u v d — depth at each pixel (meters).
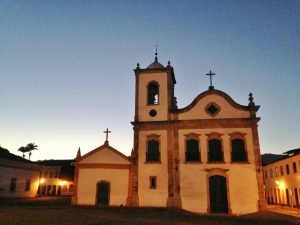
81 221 16.20
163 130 26.75
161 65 30.41
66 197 46.41
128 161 26.45
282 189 38.00
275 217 20.83
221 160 24.94
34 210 21.69
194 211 23.98
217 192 24.28
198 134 25.98
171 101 29.06
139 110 28.06
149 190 25.23
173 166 25.47
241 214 22.88
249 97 26.23
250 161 24.39
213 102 26.70
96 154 26.94
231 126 25.66
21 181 39.41
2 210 21.19
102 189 26.02
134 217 18.83
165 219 18.41
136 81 29.34
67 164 56.94
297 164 32.91
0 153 37.75
